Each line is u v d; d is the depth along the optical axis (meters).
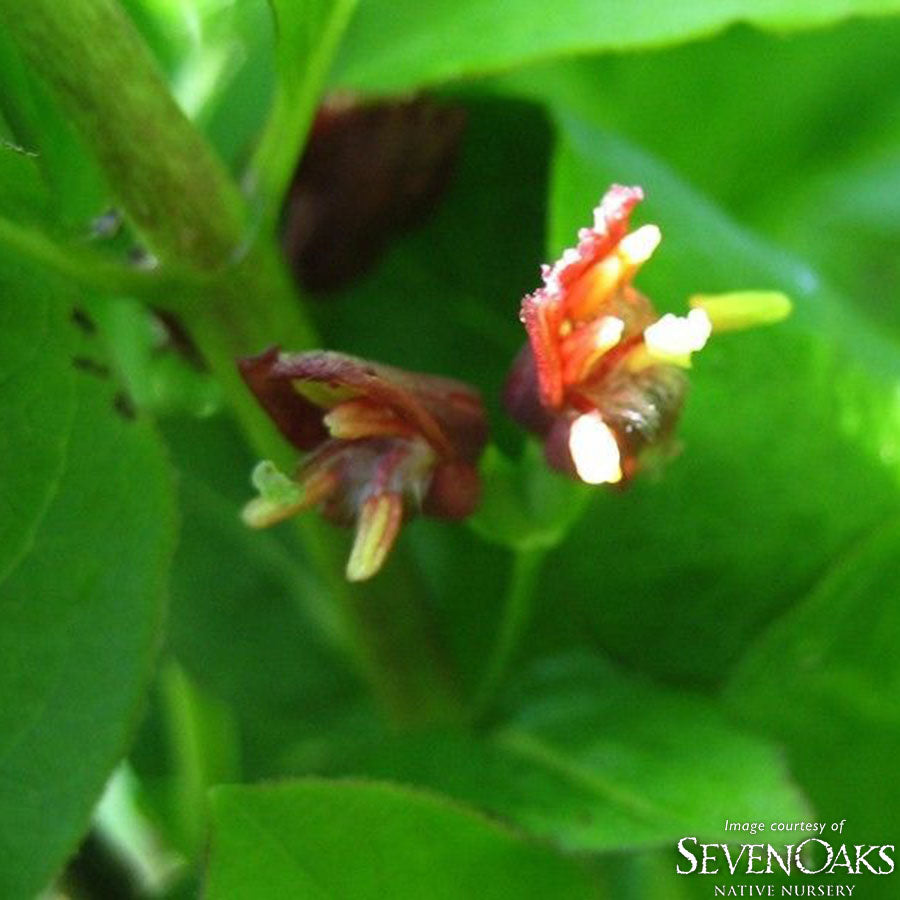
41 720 0.08
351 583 0.09
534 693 0.09
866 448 0.09
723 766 0.08
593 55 0.12
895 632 0.09
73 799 0.08
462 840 0.08
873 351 0.09
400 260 0.10
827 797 0.09
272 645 0.10
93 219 0.08
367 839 0.08
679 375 0.08
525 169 0.10
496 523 0.08
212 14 0.09
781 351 0.09
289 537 0.10
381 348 0.10
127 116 0.08
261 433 0.08
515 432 0.10
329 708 0.10
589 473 0.07
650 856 0.09
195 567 0.10
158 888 0.10
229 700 0.10
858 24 0.13
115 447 0.08
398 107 0.10
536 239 0.10
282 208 0.10
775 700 0.09
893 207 0.14
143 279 0.08
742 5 0.08
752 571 0.09
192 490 0.10
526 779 0.08
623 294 0.08
